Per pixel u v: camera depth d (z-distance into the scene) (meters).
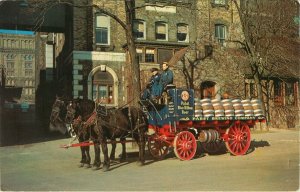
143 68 28.17
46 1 19.56
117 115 13.03
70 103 12.44
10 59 134.88
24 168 13.13
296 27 29.58
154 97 13.97
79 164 13.41
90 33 29.75
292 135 22.94
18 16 32.31
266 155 15.20
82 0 29.70
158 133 14.30
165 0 31.70
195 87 27.42
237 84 28.12
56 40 43.50
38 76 54.22
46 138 24.20
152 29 31.39
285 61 29.09
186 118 13.91
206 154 15.57
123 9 30.47
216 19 32.78
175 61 27.52
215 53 28.06
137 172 11.95
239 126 15.45
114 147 14.55
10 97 60.84
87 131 12.80
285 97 30.06
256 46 28.23
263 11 28.58
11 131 29.95
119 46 30.30
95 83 29.62
